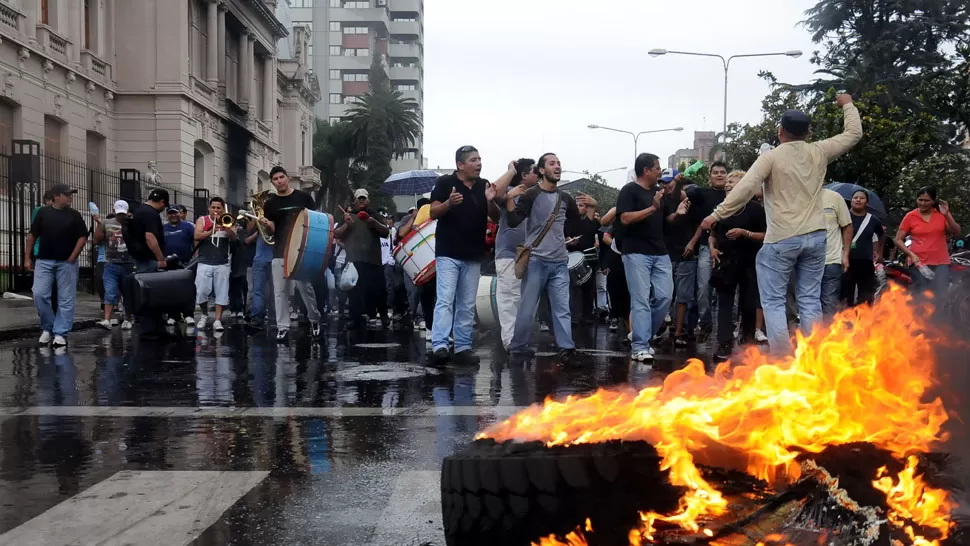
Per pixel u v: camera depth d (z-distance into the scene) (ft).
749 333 31.42
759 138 90.43
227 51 149.69
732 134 96.37
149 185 96.48
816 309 24.26
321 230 35.94
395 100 270.87
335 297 57.82
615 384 24.14
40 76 93.40
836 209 33.06
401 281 50.34
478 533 9.57
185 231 44.29
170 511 12.21
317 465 14.75
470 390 23.07
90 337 39.29
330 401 21.31
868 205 40.29
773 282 24.17
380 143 267.80
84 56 105.09
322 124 274.16
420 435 17.16
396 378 25.45
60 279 34.94
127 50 117.39
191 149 122.93
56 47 97.04
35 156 67.82
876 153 74.79
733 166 95.45
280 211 36.91
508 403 20.93
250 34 158.20
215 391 22.98
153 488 13.37
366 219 43.88
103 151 113.09
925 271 38.40
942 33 137.18
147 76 117.50
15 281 65.67
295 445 16.30
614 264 35.86
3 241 70.23
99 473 14.34
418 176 69.41
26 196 70.49
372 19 403.95
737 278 30.07
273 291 41.50
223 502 12.61
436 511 12.16
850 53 140.56
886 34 136.15
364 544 10.81
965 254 44.52
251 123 157.79
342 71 403.54
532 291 28.73
